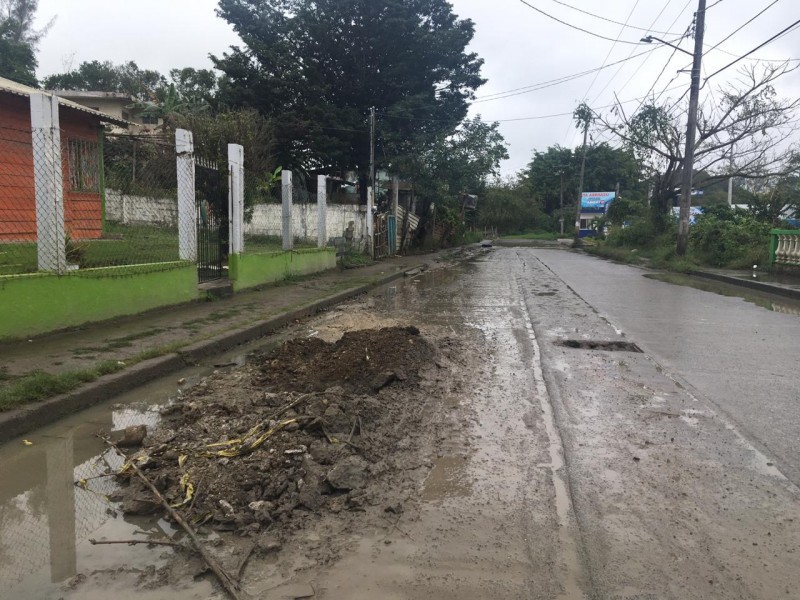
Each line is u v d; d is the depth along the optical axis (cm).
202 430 436
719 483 373
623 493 358
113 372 555
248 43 2455
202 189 1096
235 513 322
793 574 277
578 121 3069
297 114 2528
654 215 3144
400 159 2561
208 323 824
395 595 258
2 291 639
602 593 261
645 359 709
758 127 2522
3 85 1077
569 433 458
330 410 459
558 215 7275
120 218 910
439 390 563
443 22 2769
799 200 2561
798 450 428
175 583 265
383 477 374
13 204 1005
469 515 329
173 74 3453
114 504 338
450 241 4112
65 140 938
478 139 2720
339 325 926
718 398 551
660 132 2702
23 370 545
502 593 261
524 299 1287
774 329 920
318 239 1692
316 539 302
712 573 278
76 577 269
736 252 2094
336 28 2536
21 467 386
